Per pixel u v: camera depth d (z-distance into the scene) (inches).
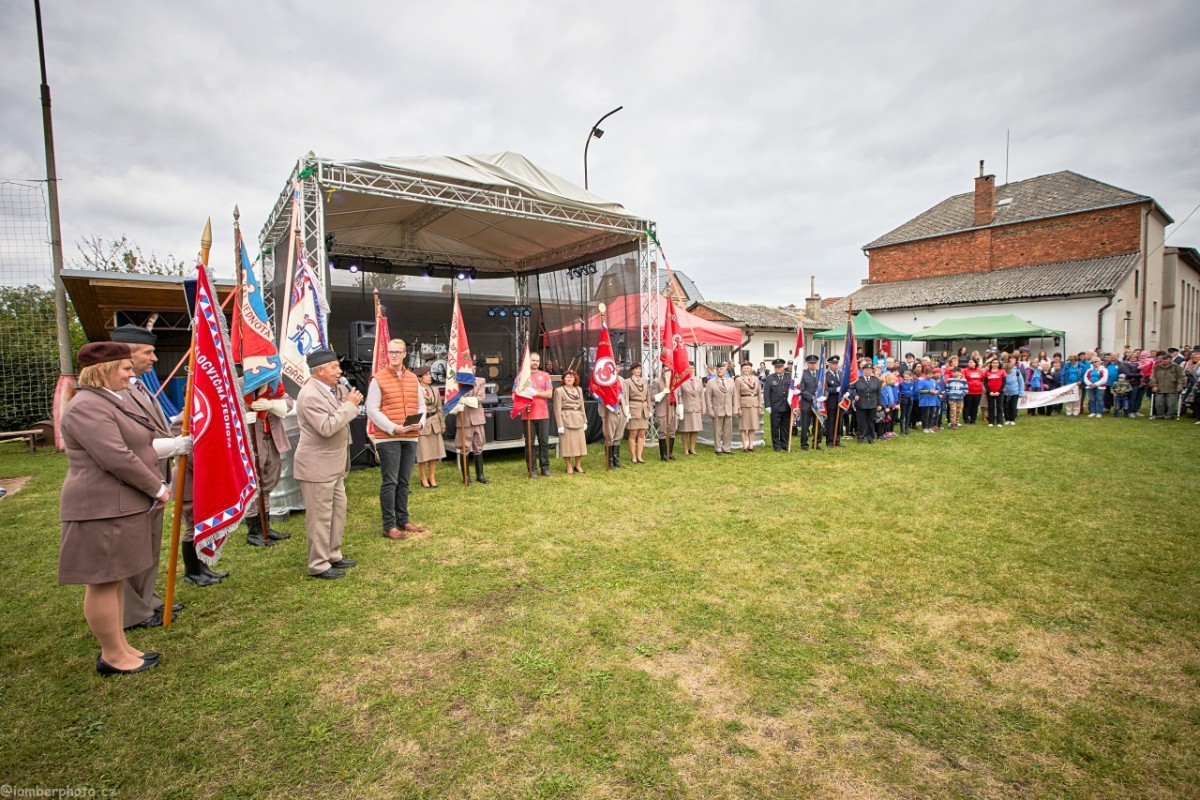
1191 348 714.2
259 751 106.0
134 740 109.0
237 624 155.2
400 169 360.2
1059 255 1011.9
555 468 380.5
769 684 126.6
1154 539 219.8
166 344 582.2
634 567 195.0
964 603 166.6
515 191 406.9
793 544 217.6
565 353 600.4
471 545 218.7
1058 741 108.0
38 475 368.5
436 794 95.7
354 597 172.2
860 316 947.3
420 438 313.1
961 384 564.4
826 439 463.5
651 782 98.0
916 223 1237.1
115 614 128.7
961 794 95.4
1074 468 351.9
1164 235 1092.5
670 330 415.5
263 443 217.3
